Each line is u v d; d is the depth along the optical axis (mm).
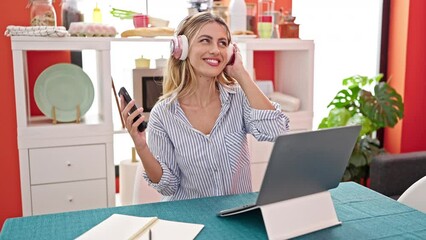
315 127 3473
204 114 1631
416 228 1146
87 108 2416
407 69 3400
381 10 3484
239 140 1617
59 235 1096
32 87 2635
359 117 2965
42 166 2281
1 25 2500
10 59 2539
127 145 3021
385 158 2666
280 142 979
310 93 2703
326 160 1125
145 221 1168
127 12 2543
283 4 3066
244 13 2602
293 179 1093
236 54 1574
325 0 3303
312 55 2680
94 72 2779
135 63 2598
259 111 1569
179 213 1245
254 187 2590
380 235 1104
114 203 2426
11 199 2650
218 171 1579
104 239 1065
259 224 1165
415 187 1608
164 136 1575
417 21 3361
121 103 1407
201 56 1489
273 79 3133
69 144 2307
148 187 1757
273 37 2727
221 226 1151
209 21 1499
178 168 1599
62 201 2338
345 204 1331
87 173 2361
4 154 2604
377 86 3113
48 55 2645
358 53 3492
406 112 3453
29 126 2262
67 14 2395
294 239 1087
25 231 1119
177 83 1633
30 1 2330
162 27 2480
